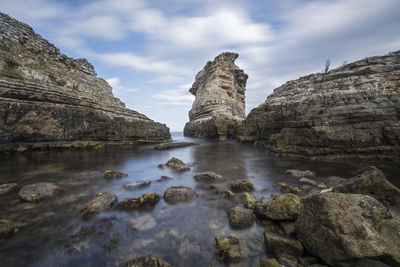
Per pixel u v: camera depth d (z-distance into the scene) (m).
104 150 19.16
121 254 3.43
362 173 6.08
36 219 4.64
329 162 12.15
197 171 10.12
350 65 20.77
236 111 52.88
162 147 21.33
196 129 51.91
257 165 11.72
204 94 53.41
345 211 3.28
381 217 3.23
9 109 15.05
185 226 4.38
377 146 12.09
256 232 4.14
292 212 4.31
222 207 5.43
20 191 6.18
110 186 7.38
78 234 4.02
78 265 3.16
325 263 3.11
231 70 58.22
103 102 26.61
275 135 22.03
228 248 3.45
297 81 27.97
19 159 13.01
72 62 28.23
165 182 7.96
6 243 3.70
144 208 5.30
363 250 2.84
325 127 13.56
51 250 3.53
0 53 18.33
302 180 7.98
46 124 17.44
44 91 18.12
